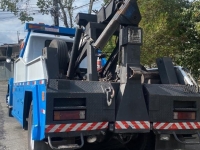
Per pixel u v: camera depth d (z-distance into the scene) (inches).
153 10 421.4
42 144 206.4
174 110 210.8
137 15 210.1
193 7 422.0
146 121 202.2
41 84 199.5
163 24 412.8
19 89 301.7
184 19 424.8
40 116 197.8
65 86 191.9
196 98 217.2
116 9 224.4
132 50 204.7
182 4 434.3
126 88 200.2
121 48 211.6
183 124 212.7
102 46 215.9
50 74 199.8
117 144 245.0
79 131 192.2
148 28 417.7
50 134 186.4
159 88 211.3
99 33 242.2
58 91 188.5
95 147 250.8
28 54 307.3
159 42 419.8
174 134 210.4
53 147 185.5
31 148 231.6
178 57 432.1
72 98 191.6
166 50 418.9
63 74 266.7
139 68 201.9
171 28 422.0
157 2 420.2
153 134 225.9
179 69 240.8
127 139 225.5
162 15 416.5
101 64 290.5
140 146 234.5
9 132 346.0
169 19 419.2
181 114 212.8
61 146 189.2
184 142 209.6
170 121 208.8
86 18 254.4
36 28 310.8
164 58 243.1
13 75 360.8
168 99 208.7
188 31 421.1
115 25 211.2
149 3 421.7
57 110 187.8
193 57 426.3
